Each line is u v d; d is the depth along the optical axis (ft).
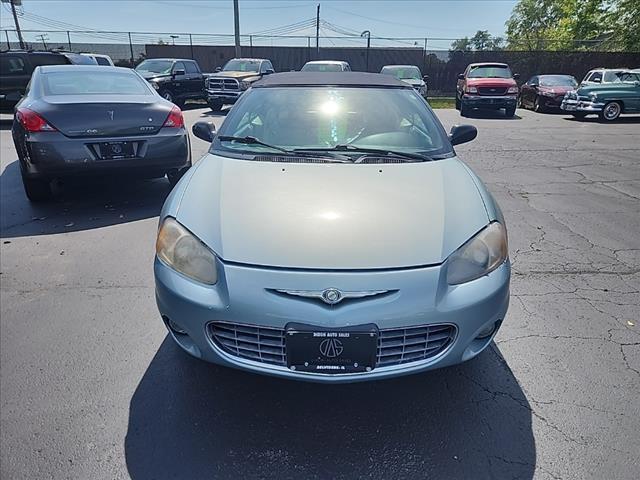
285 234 6.56
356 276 6.11
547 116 53.16
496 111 58.59
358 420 6.94
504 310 6.85
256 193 7.47
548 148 30.71
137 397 7.38
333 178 7.93
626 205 17.69
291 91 10.69
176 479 5.98
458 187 7.86
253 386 7.64
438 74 79.10
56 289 10.78
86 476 6.02
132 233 14.24
